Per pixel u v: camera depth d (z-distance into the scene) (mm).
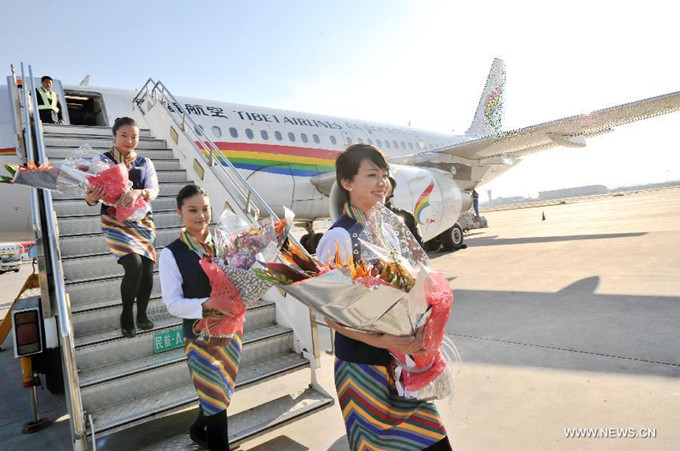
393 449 1313
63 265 3260
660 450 2000
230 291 1704
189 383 2771
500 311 4727
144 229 2816
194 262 2031
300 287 1141
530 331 3939
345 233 1445
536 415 2443
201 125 8383
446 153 12312
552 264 7270
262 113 9711
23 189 6492
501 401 2656
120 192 2469
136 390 2566
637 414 2336
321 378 3441
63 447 2701
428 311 1249
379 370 1382
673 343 3273
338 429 2588
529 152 14086
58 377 3645
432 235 8148
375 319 1155
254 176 9016
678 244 7812
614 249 8086
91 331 2930
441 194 8109
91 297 3150
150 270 2832
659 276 5516
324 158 10414
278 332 3133
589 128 10984
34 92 4906
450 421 2475
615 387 2672
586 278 5879
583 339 3578
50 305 2986
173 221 4379
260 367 2918
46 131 5203
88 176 2402
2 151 6219
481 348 3621
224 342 1950
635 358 3072
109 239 2682
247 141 8984
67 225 3758
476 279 6664
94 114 8805
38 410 3230
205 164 4781
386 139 12922
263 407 2650
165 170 5027
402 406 1391
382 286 1054
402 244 1424
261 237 1768
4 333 4859
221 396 2025
